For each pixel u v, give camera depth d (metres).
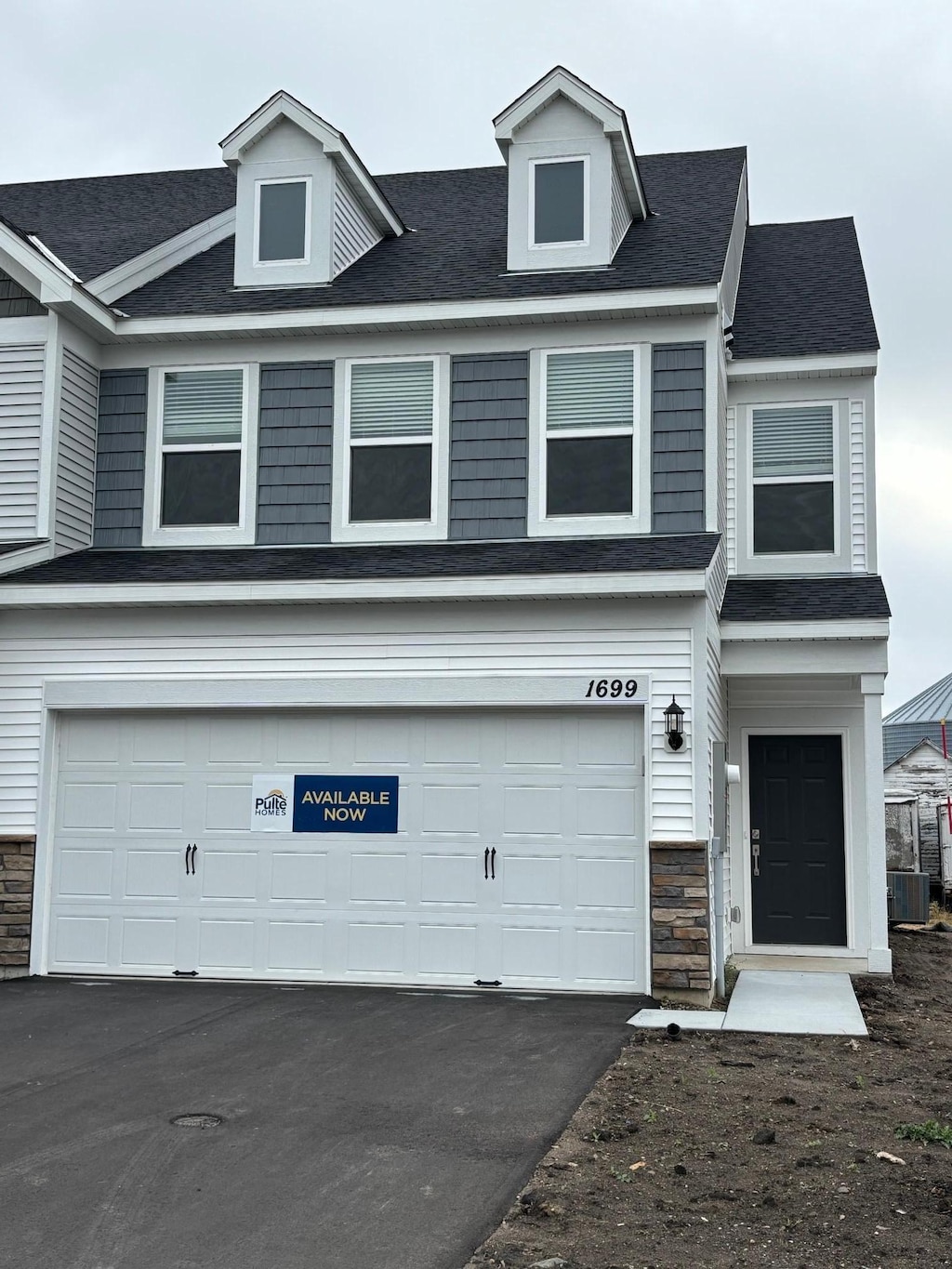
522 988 11.59
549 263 13.98
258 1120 7.36
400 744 12.05
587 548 12.55
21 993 11.34
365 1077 8.32
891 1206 6.04
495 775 11.86
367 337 13.70
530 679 11.73
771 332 15.31
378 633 12.06
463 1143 6.93
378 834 11.98
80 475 13.76
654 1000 11.15
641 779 11.60
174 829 12.31
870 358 14.53
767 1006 11.08
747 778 14.61
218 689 12.24
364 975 11.85
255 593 11.98
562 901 11.62
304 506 13.64
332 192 14.52
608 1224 5.79
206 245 16.20
